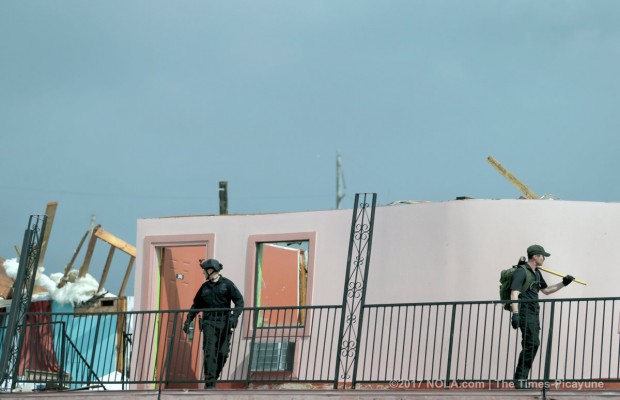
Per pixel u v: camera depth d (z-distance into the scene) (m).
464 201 36.12
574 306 35.38
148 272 40.53
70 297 49.34
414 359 35.78
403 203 37.78
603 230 35.97
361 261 37.12
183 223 40.31
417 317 36.03
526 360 29.91
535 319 29.97
